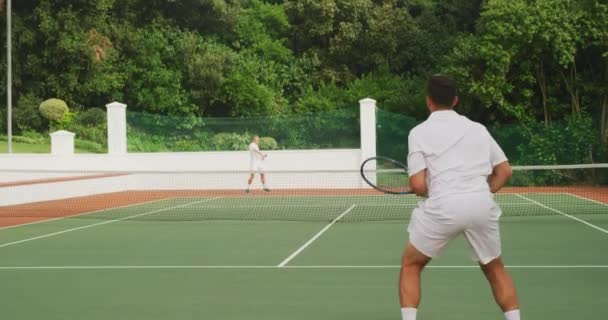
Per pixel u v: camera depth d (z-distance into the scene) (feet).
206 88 104.27
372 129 75.10
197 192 74.90
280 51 112.27
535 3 77.92
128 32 104.47
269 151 77.82
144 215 50.37
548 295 20.90
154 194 72.28
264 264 27.66
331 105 102.58
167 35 107.55
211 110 107.45
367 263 27.63
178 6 111.86
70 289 22.93
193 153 79.25
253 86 104.37
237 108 105.29
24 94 98.99
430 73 104.99
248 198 65.92
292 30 117.70
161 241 35.29
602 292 21.21
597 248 30.58
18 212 53.11
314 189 75.56
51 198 63.16
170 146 80.28
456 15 115.96
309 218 47.06
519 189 71.05
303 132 80.48
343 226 41.73
